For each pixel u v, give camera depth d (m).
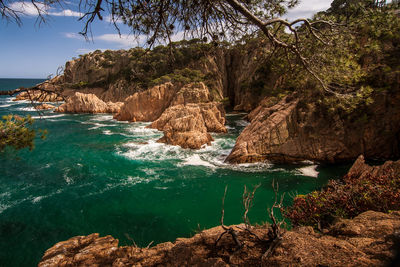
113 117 52.44
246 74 70.31
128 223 13.59
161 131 38.00
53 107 66.62
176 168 21.70
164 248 5.86
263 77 58.84
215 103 44.81
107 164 23.05
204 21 4.58
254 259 4.04
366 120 19.72
